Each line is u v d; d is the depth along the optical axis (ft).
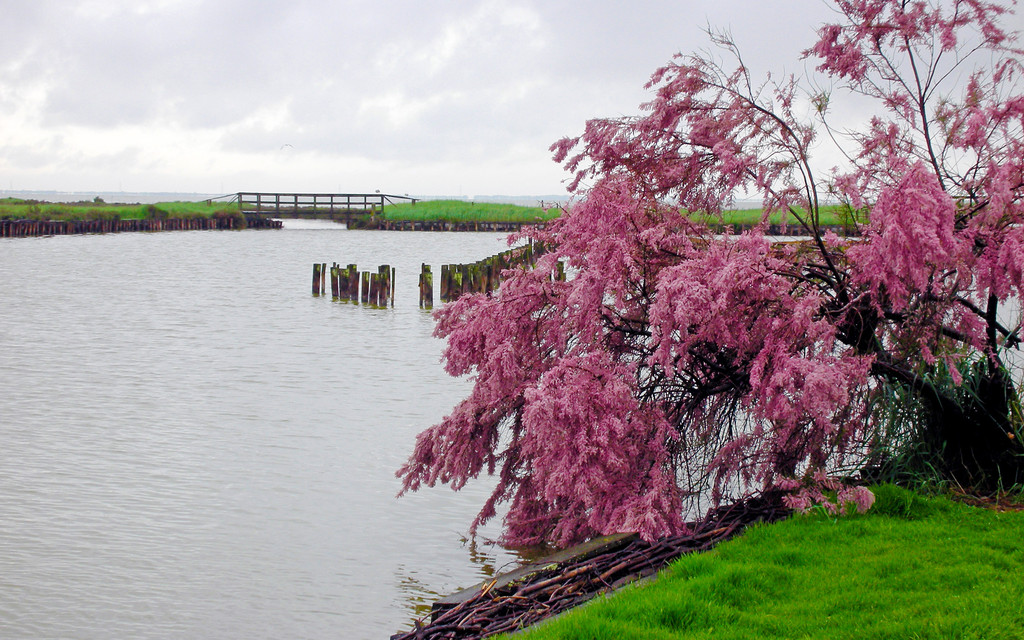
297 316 98.73
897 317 28.25
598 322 30.30
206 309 102.89
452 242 227.40
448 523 36.58
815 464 28.45
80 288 120.67
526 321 32.27
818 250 30.17
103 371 65.57
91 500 38.09
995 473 28.02
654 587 21.12
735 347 28.53
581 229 31.04
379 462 43.98
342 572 31.53
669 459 30.07
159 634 26.96
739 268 26.30
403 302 113.80
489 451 34.24
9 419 50.98
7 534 34.24
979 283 25.84
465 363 32.73
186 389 59.72
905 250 24.40
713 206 32.48
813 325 26.08
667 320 26.61
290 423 50.98
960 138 28.27
